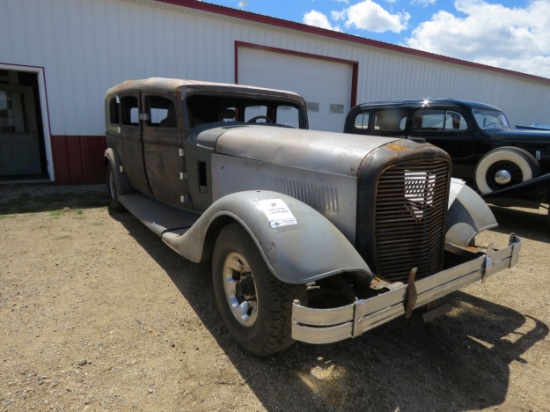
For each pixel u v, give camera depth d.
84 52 7.16
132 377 2.08
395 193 2.25
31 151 8.66
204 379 2.08
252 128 3.30
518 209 6.88
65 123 7.28
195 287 3.19
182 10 7.89
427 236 2.43
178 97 3.44
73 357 2.23
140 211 4.02
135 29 7.53
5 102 8.24
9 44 6.53
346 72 10.91
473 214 2.90
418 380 2.14
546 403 1.98
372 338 2.54
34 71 6.82
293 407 1.90
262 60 9.30
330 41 10.22
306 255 1.90
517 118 16.64
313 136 2.69
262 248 1.94
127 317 2.70
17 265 3.56
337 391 2.03
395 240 2.31
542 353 2.43
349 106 11.21
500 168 5.41
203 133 3.37
